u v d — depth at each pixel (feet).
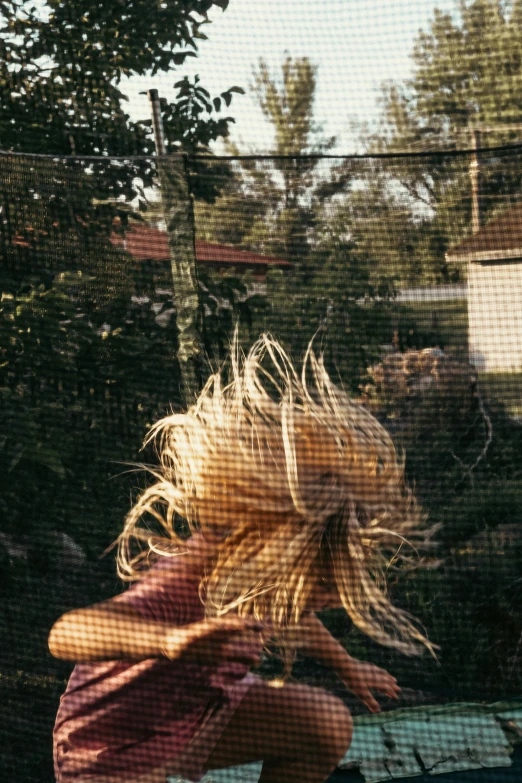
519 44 20.86
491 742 9.76
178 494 6.42
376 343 14.49
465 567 12.76
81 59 14.40
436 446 14.56
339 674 7.35
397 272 14.53
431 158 13.41
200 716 6.62
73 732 6.46
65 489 11.21
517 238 13.67
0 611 10.42
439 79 21.81
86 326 11.74
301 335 14.20
